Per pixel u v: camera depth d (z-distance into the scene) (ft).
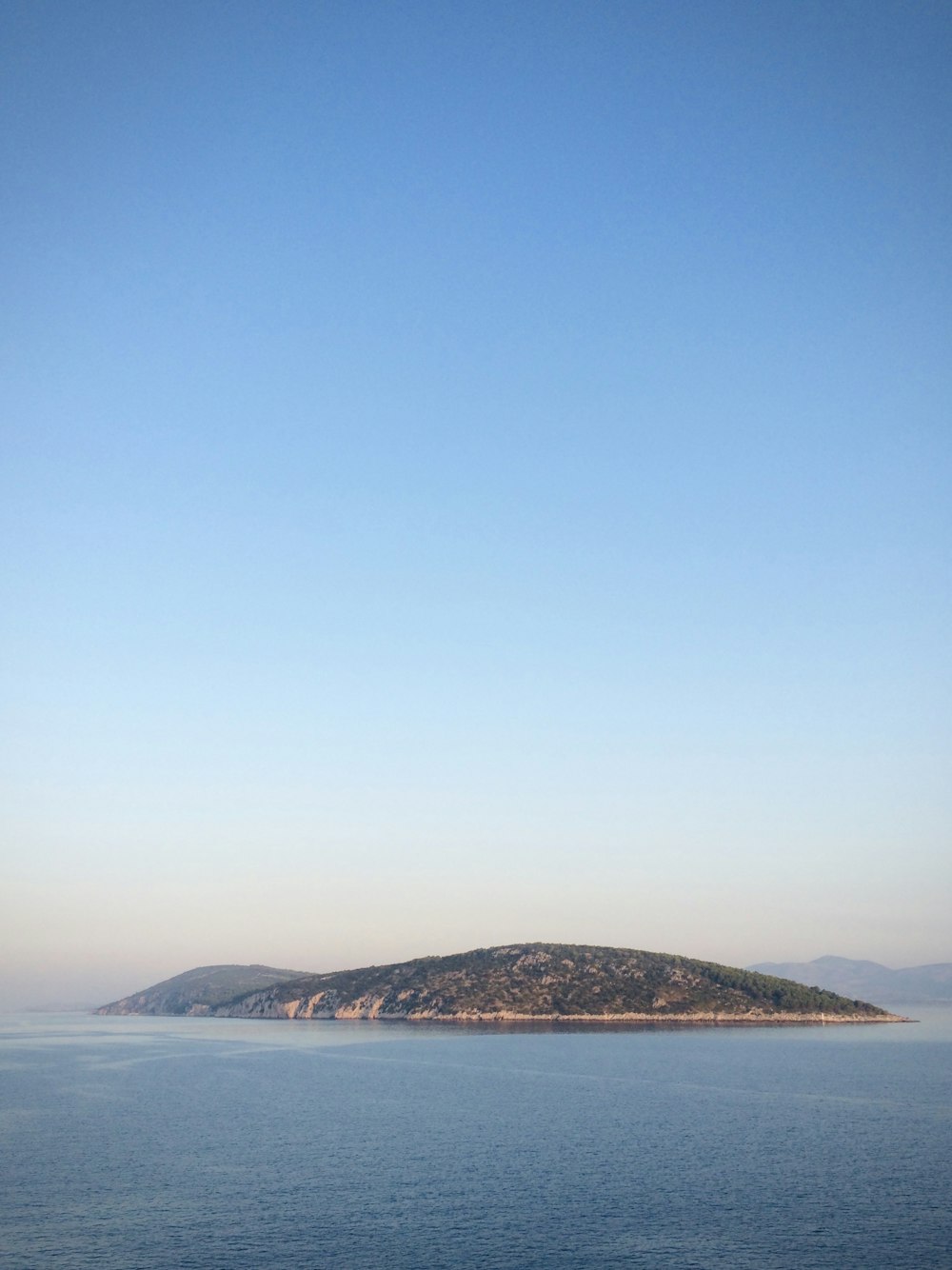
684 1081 613.11
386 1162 359.25
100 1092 577.84
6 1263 238.68
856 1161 360.28
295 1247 252.62
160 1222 275.18
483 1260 242.37
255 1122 456.04
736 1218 280.92
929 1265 239.09
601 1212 287.48
